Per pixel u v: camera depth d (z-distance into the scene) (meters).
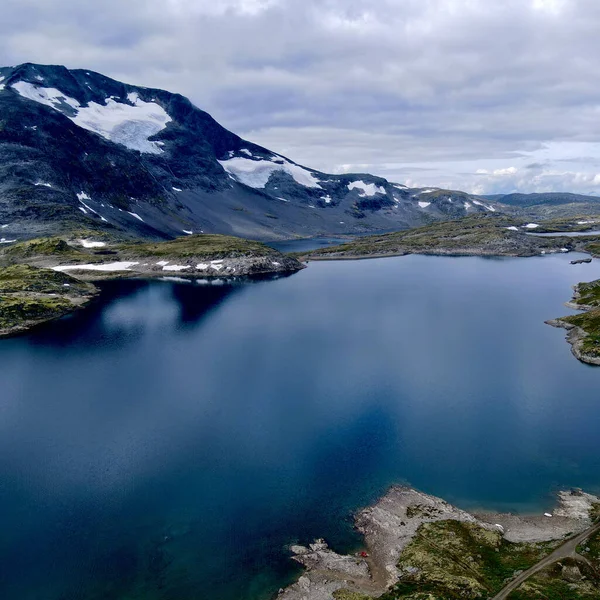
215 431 80.25
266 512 60.53
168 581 50.06
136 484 65.81
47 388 98.00
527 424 83.25
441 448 75.31
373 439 78.00
